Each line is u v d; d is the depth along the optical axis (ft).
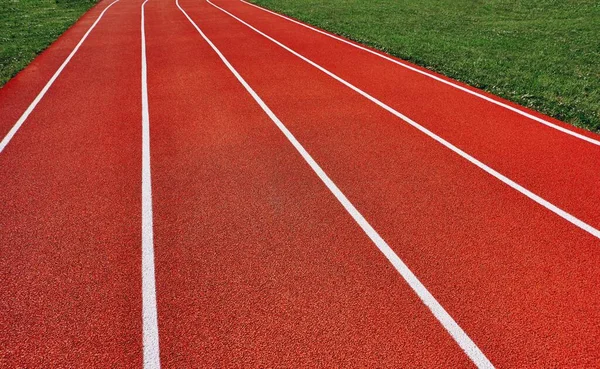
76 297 11.61
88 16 64.34
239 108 25.94
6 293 11.73
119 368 9.61
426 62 35.91
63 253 13.33
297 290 11.82
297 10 65.87
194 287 11.93
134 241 13.88
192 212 15.44
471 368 9.55
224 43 44.16
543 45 41.83
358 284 12.01
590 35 45.55
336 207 15.74
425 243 13.71
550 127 23.12
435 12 62.03
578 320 10.75
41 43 43.70
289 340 10.27
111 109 25.85
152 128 23.00
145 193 16.71
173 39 46.34
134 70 34.30
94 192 16.81
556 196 16.44
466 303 11.34
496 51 39.63
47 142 21.29
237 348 10.07
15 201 16.19
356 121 23.94
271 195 16.53
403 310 11.12
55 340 10.33
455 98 27.78
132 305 11.34
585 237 13.98
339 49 41.39
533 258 12.99
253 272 12.48
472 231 14.30
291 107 26.11
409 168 18.63
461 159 19.45
